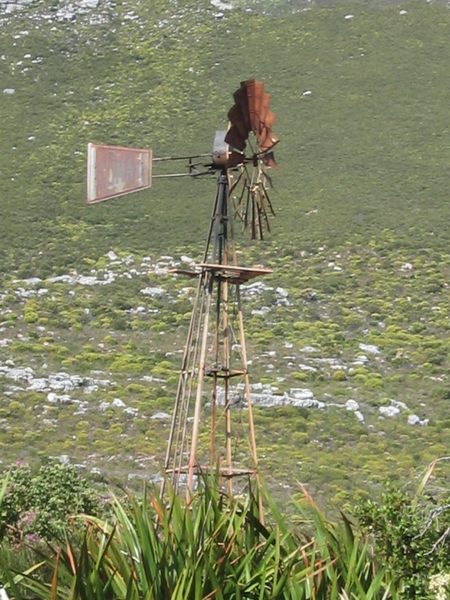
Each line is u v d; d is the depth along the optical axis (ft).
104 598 78.74
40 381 400.67
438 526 101.45
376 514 102.42
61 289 514.68
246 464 294.87
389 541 100.17
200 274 118.11
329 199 609.83
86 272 537.65
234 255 119.14
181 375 116.98
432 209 602.03
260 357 438.81
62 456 322.34
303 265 545.85
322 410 380.17
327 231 576.61
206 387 363.56
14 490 149.07
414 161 652.07
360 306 502.38
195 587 79.25
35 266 538.47
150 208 613.52
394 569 97.14
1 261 542.57
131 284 524.52
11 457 324.19
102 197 112.57
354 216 592.19
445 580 88.43
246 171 118.52
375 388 414.21
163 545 83.30
